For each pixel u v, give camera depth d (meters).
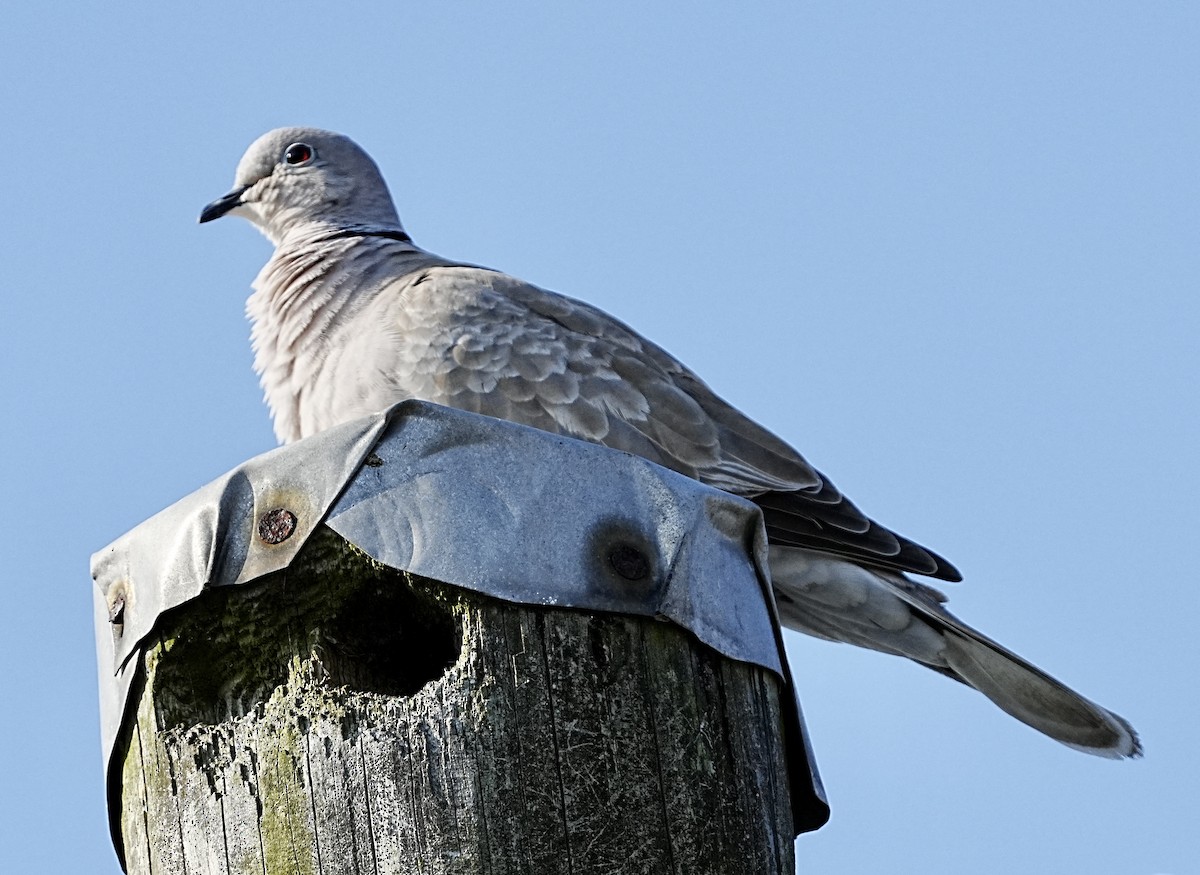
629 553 6.93
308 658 7.04
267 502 7.03
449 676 6.77
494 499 6.87
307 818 6.74
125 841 7.25
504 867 6.49
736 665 7.14
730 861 6.80
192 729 7.09
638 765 6.73
